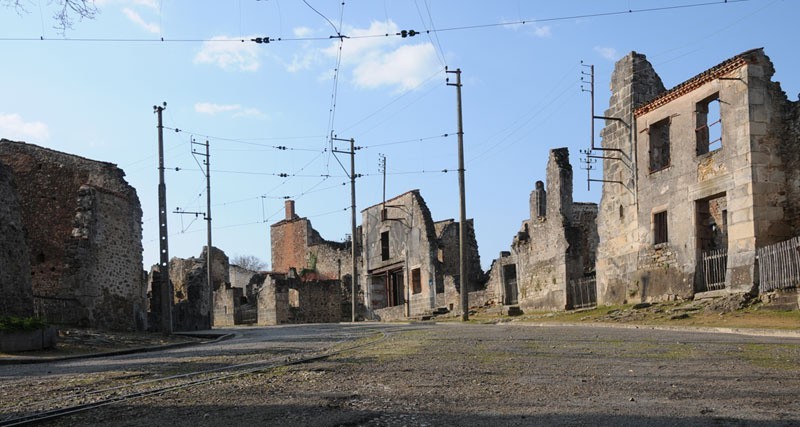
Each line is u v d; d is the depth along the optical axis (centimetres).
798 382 748
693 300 2250
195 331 3131
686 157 2375
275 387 812
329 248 6216
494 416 604
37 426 627
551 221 3244
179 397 757
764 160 2102
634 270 2612
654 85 2719
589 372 862
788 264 1892
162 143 2739
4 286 1866
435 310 4097
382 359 1089
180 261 5647
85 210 2456
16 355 1446
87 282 2411
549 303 3234
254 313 5397
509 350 1170
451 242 4653
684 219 2370
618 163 2747
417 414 619
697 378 790
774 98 2142
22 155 2686
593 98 2753
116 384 918
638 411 609
